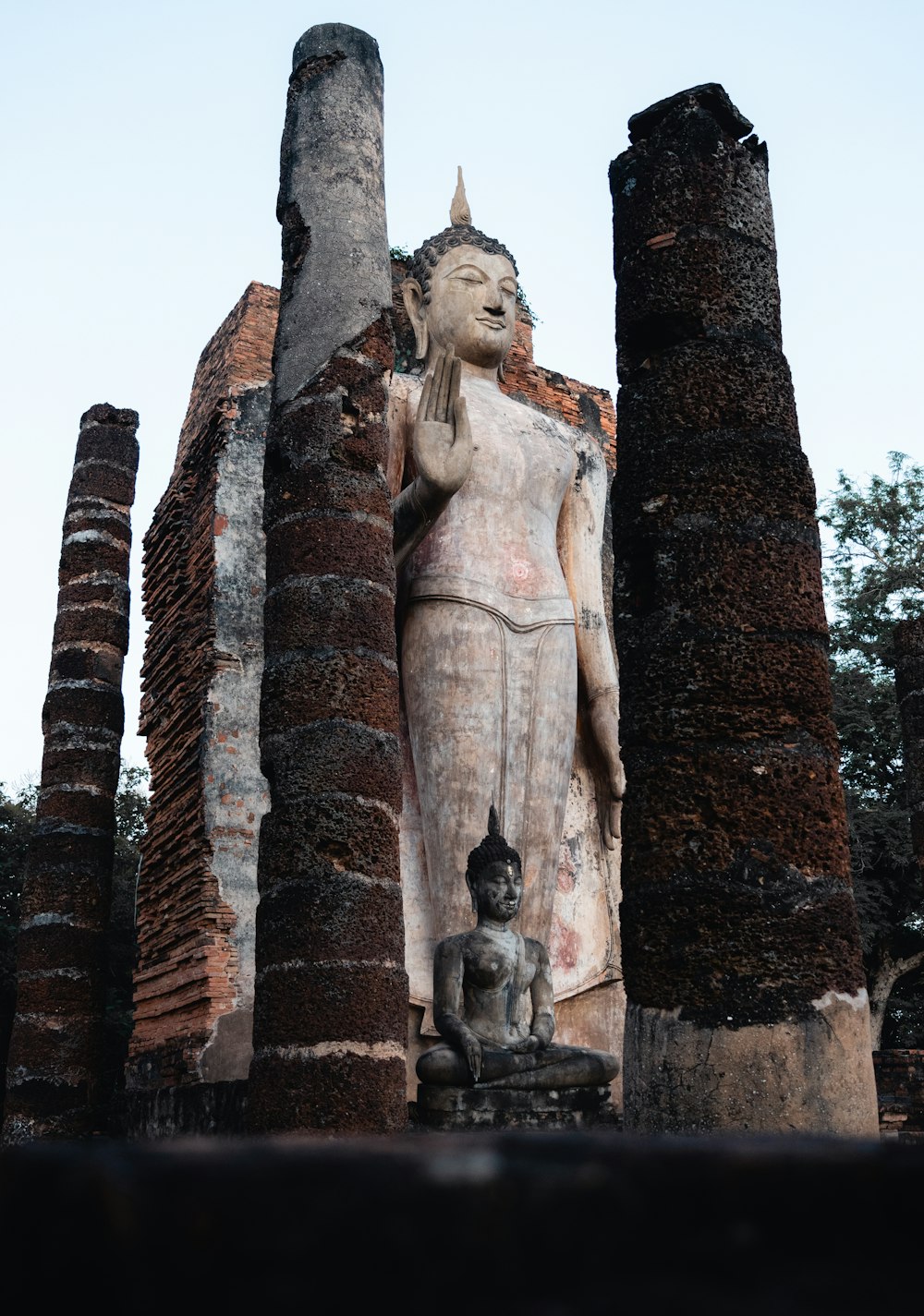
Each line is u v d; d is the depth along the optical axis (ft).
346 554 30.94
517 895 35.04
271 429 32.73
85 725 51.93
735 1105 16.39
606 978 45.34
